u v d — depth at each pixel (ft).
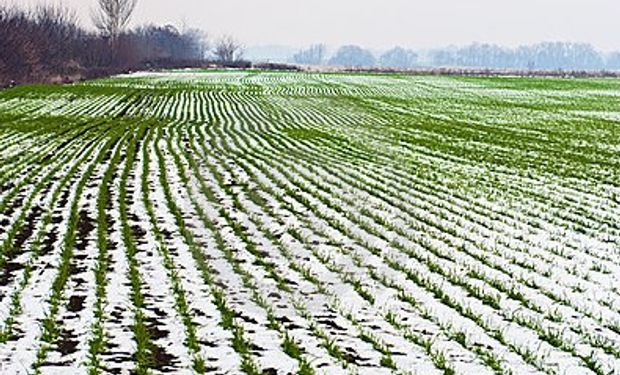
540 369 27.40
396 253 43.50
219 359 27.73
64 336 29.73
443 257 42.86
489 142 106.11
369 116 147.95
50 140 96.78
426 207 57.41
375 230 48.98
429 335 30.58
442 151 93.91
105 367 26.81
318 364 27.40
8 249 42.37
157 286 36.19
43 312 32.32
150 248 43.34
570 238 49.11
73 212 52.21
